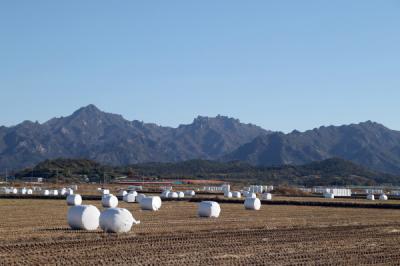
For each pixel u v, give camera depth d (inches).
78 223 1690.5
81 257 1198.3
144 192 5226.4
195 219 2133.4
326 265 1169.4
